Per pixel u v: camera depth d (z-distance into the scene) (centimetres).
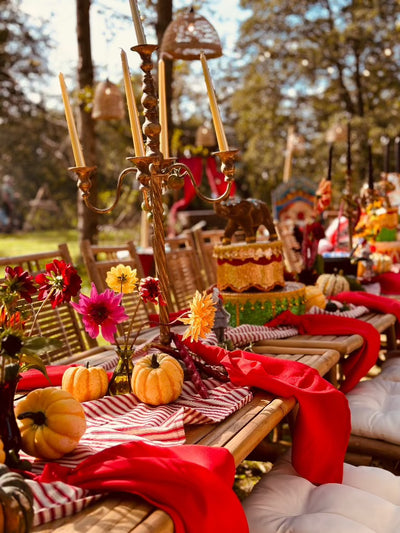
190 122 2450
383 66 2127
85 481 125
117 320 168
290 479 188
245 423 165
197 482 122
